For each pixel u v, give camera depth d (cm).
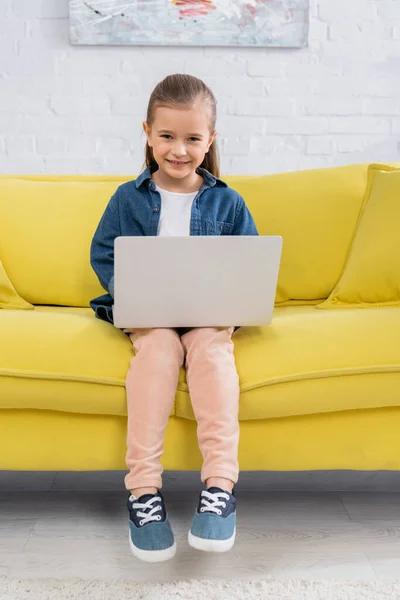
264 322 138
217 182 166
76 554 138
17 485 173
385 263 166
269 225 180
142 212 161
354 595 122
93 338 140
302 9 321
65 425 139
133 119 330
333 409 136
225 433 129
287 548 142
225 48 325
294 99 330
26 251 179
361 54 328
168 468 139
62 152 332
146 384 131
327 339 139
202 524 122
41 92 327
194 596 122
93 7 318
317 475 182
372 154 334
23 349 135
